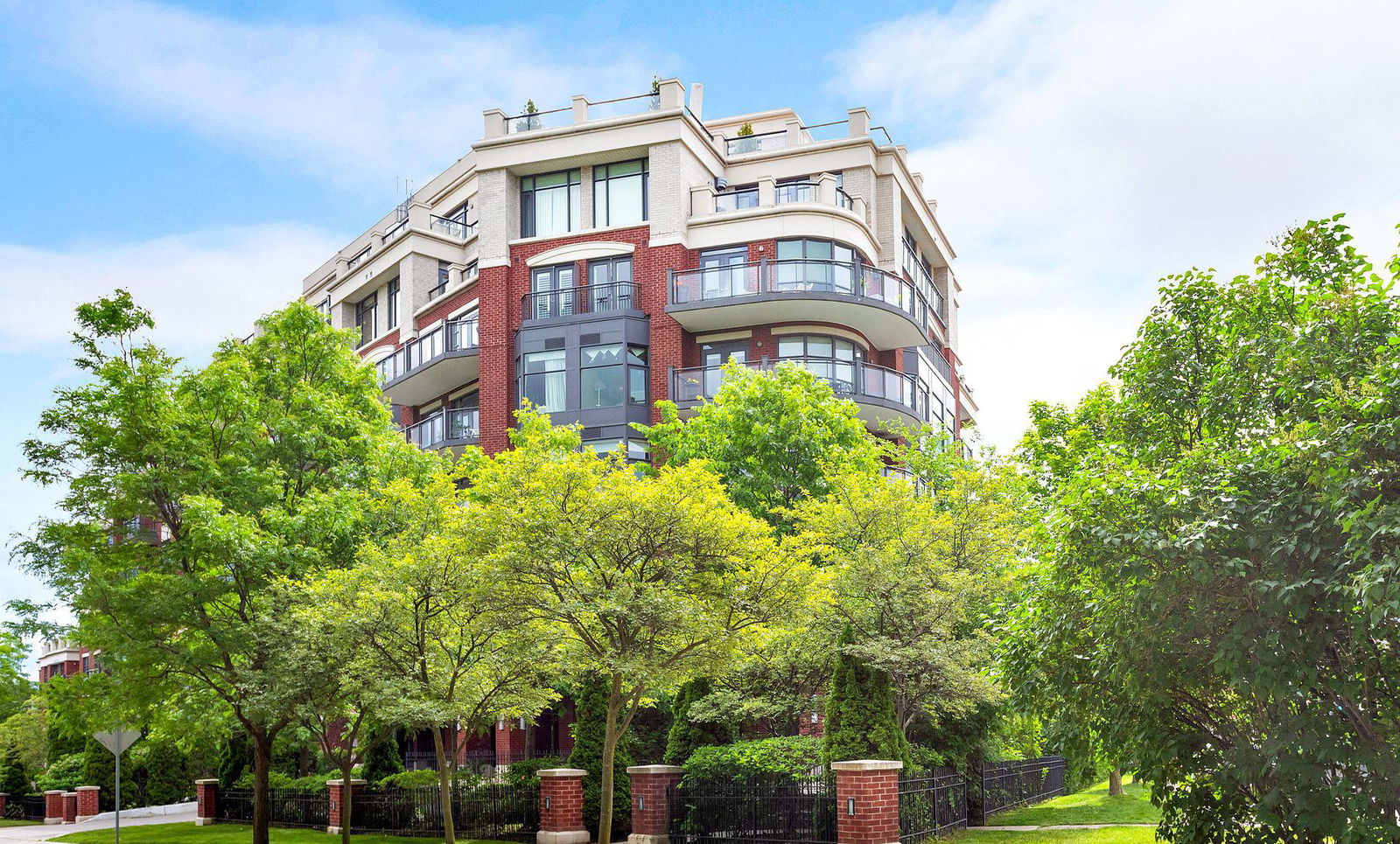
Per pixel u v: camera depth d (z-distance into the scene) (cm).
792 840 1995
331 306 4962
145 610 2142
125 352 2327
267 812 2441
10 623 2230
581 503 1817
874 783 1827
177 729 2467
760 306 3569
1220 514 1116
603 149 3819
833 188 3756
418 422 4216
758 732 2591
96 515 2294
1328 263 1376
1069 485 1283
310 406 2483
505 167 3919
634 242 3741
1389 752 1108
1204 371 1457
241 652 2295
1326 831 1136
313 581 2072
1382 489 1059
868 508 2286
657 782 2175
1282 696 1105
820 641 2111
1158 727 1299
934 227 4509
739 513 1859
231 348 2586
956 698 2112
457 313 4134
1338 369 1189
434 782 2688
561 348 3684
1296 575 1108
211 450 2355
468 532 1864
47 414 2273
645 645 1891
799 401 2858
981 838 2016
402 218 4953
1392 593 948
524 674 2083
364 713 2230
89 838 2975
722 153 4050
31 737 4697
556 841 2280
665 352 3638
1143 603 1165
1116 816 2333
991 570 2219
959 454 3272
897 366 3984
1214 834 1296
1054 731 1515
